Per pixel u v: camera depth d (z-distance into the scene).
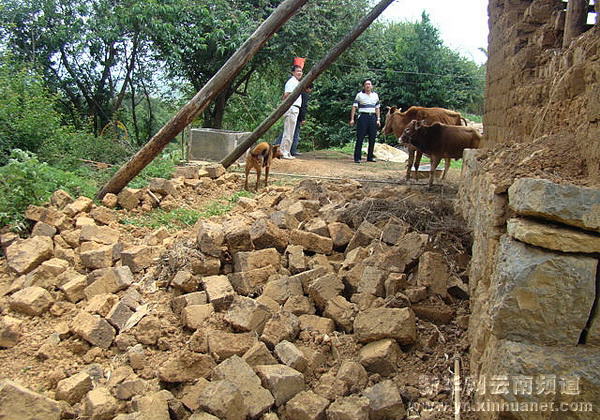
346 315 4.26
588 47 3.53
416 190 8.41
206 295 4.50
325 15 16.00
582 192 2.47
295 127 13.46
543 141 3.67
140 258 5.20
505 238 2.82
